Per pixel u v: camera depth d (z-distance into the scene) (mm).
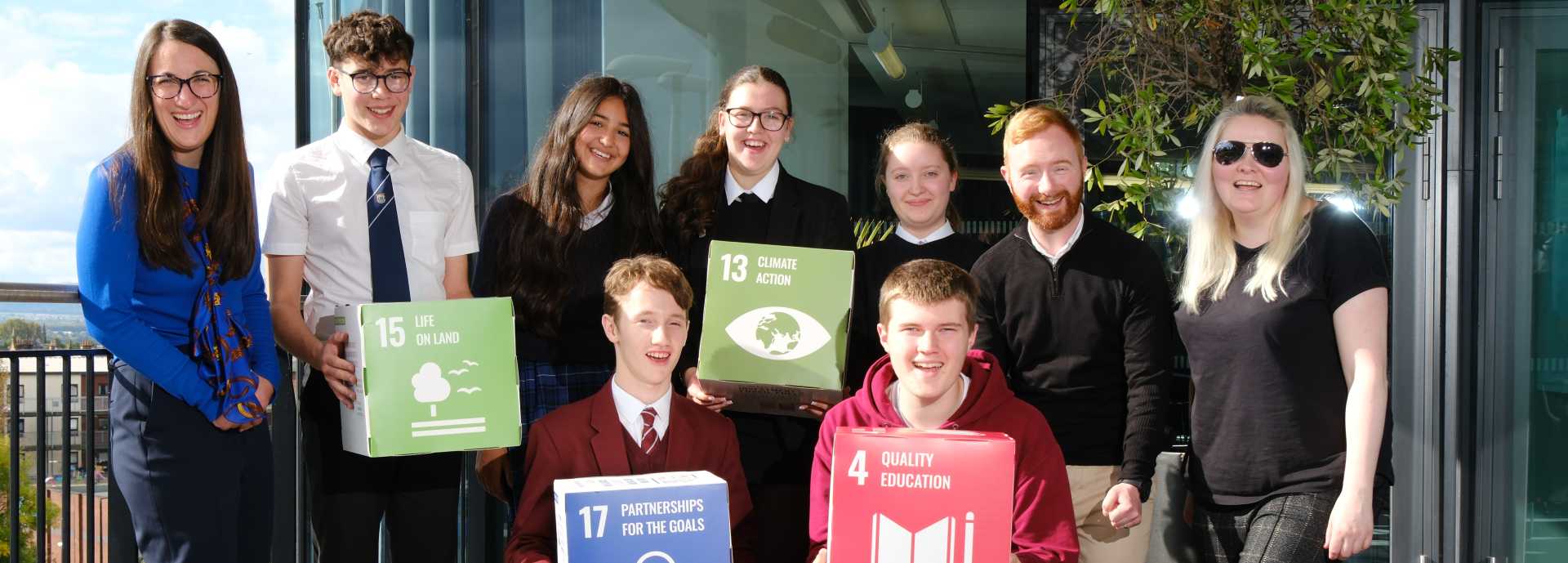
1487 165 3330
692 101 3469
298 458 2537
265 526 1925
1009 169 2096
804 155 3496
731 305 1998
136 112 1722
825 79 3480
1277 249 1843
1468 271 3322
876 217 3465
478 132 3340
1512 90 3311
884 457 1557
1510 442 3326
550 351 2215
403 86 2068
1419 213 3314
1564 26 3277
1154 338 1999
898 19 3432
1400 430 3340
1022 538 1802
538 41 3379
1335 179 2744
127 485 1780
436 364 1789
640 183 2266
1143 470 1952
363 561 2041
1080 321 2020
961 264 2248
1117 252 2025
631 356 1896
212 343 1793
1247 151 1848
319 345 1977
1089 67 2977
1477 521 3324
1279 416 1814
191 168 1814
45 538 2295
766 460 2242
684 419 1950
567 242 2188
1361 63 2609
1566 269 3324
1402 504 3336
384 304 1779
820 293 1999
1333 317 1819
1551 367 3312
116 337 1702
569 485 1560
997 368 1895
